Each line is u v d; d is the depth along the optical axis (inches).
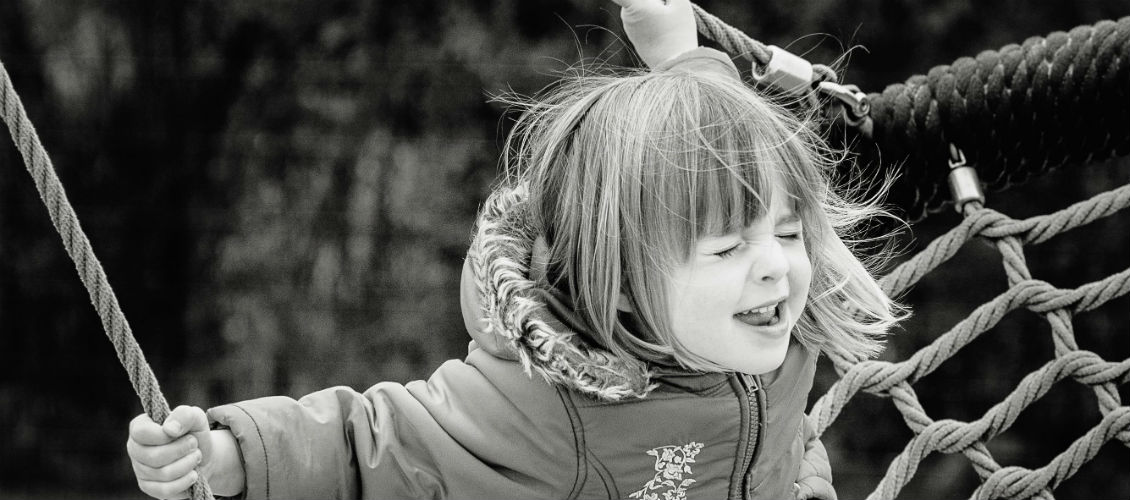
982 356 531.5
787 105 139.3
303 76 516.1
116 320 92.7
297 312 502.6
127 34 529.3
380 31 512.1
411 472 105.3
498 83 497.0
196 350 513.3
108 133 527.2
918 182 156.4
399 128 506.0
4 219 548.1
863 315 127.1
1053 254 509.4
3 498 537.6
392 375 490.9
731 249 103.5
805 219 109.1
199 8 524.7
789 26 496.4
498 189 115.3
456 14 508.4
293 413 103.3
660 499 110.7
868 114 151.0
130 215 524.7
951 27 500.1
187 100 526.9
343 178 505.0
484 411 106.6
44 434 546.3
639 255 103.9
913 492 535.5
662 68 123.0
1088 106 153.0
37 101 531.2
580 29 497.0
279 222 506.9
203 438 95.2
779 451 118.3
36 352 548.4
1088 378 152.3
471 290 109.8
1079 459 149.9
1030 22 499.5
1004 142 155.7
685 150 103.4
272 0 520.4
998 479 149.0
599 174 106.0
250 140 517.3
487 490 105.9
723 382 111.5
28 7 527.8
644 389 107.3
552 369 103.7
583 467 107.7
